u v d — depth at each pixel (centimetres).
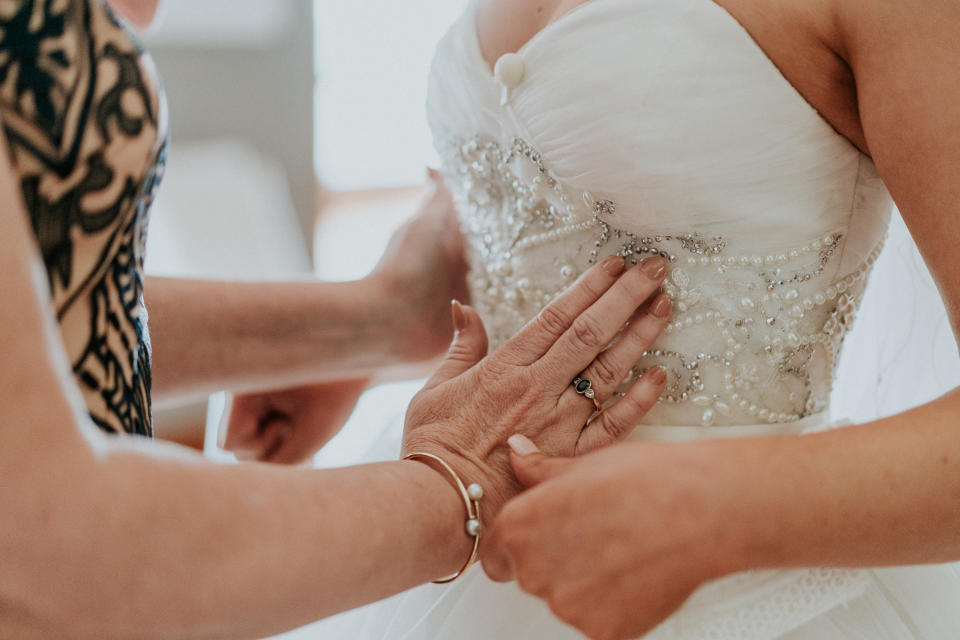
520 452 74
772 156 74
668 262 81
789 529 59
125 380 63
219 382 110
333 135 479
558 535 61
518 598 85
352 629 96
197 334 107
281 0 336
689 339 82
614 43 75
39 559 49
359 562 63
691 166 75
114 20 56
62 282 56
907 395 104
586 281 80
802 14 69
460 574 74
